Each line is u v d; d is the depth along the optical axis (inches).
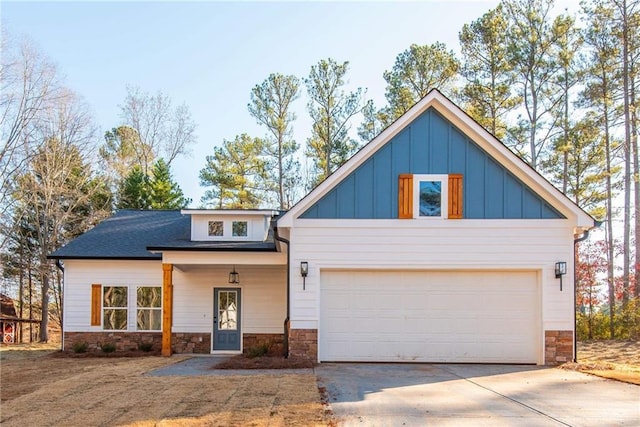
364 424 314.2
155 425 315.3
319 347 561.6
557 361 551.2
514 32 1133.1
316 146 1373.0
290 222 561.3
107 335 735.7
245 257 656.4
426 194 566.9
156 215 881.5
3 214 1145.4
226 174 1478.8
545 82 1133.1
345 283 570.6
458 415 335.9
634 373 499.2
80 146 1194.0
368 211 565.3
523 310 565.3
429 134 569.9
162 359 628.1
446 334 565.6
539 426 312.8
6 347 882.8
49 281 1190.3
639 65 1042.7
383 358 564.1
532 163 1146.0
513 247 559.8
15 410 359.3
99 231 813.9
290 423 315.6
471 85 1155.9
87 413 346.0
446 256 561.0
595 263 959.6
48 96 1133.1
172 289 681.0
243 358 597.3
